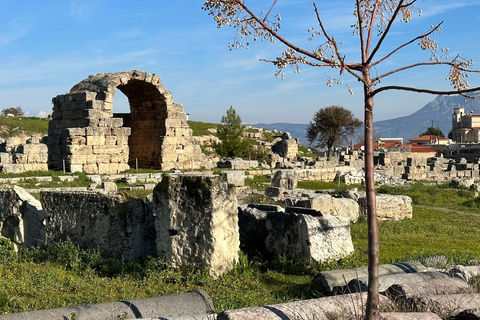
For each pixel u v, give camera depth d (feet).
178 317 20.95
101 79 117.08
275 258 40.32
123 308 23.29
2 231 44.14
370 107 18.10
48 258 39.32
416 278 29.45
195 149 129.90
